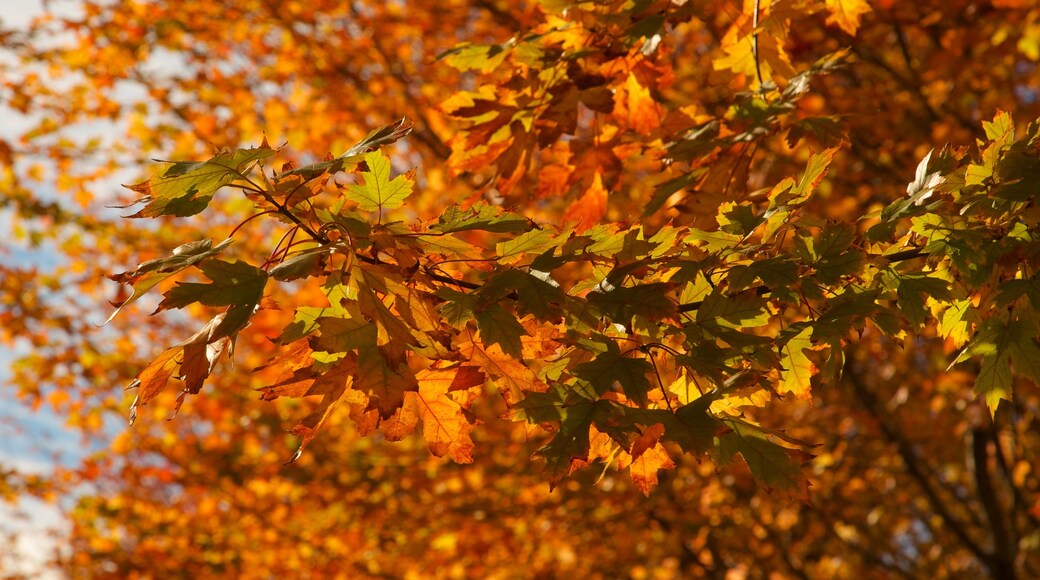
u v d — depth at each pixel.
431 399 2.01
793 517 9.11
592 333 1.97
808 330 2.00
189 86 8.28
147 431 9.17
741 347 1.93
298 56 7.84
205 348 1.73
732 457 1.91
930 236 2.14
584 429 1.83
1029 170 2.06
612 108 3.10
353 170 1.95
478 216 1.97
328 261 1.94
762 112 3.11
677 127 3.46
